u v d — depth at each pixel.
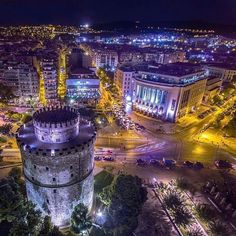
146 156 126.00
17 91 184.00
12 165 110.81
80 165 70.19
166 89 164.50
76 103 193.62
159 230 82.12
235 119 156.00
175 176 111.12
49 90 190.00
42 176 67.81
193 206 92.75
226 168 119.69
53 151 62.97
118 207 76.31
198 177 111.81
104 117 168.00
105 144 134.62
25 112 170.12
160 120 172.75
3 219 73.31
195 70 189.75
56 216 75.00
